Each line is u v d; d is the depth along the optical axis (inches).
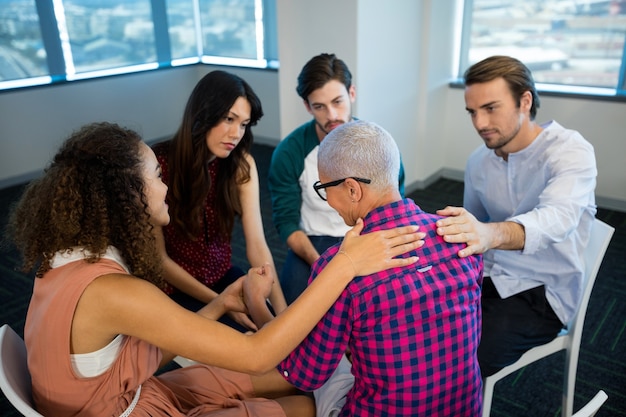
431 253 41.1
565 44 143.3
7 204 157.0
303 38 131.0
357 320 39.4
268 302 66.4
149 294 38.9
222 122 61.9
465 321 41.4
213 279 70.9
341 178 42.1
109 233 39.4
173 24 209.2
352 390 45.4
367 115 132.3
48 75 176.7
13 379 39.8
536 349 63.6
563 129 63.5
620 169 139.1
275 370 54.0
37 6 169.2
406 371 39.9
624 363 84.4
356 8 119.4
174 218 65.5
